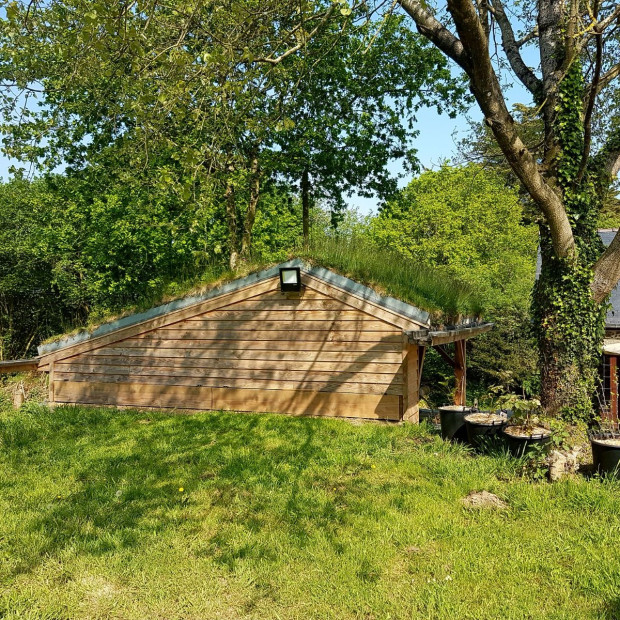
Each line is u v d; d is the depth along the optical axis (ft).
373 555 13.12
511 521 15.10
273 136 52.70
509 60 27.99
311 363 27.40
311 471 19.24
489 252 76.02
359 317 26.55
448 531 14.38
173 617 10.93
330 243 29.86
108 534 14.44
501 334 57.16
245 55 16.26
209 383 29.27
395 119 55.52
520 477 18.43
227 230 61.77
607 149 24.54
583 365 22.68
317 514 15.55
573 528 14.60
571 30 21.22
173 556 13.21
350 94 54.60
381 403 25.96
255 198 55.11
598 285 22.41
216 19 18.49
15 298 93.97
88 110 43.60
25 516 15.72
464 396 34.76
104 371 31.35
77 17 16.60
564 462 18.15
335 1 15.46
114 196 65.98
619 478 17.47
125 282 72.84
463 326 30.14
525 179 20.12
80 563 12.94
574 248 22.59
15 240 86.43
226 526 14.92
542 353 23.62
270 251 74.84
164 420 27.63
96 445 23.41
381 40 52.95
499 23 28.86
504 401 20.83
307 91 49.49
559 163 23.75
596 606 11.01
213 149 19.03
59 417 28.30
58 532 14.64
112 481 18.72
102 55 16.76
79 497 17.30
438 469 19.12
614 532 14.23
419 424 25.27
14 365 30.86
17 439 24.38
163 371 30.19
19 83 21.93
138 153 22.27
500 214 77.15
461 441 23.03
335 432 24.31
